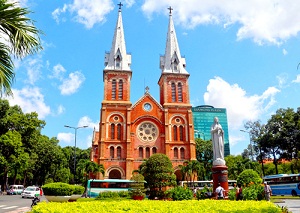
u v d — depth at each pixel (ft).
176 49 224.53
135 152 194.08
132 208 32.12
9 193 185.26
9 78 33.63
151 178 127.54
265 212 29.14
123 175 186.19
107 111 198.29
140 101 206.18
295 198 115.55
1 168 181.98
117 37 223.10
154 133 200.54
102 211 29.84
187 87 213.25
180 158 195.62
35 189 143.13
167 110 204.54
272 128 189.67
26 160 171.12
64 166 296.30
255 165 213.05
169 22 238.07
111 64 213.25
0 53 33.04
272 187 146.41
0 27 32.14
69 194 64.49
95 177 183.93
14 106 192.54
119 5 237.86
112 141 191.72
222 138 85.71
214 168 82.38
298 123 171.53
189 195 73.31
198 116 522.06
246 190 69.67
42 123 189.26
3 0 32.09
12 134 165.48
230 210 30.40
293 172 215.92
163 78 213.66
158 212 29.94
